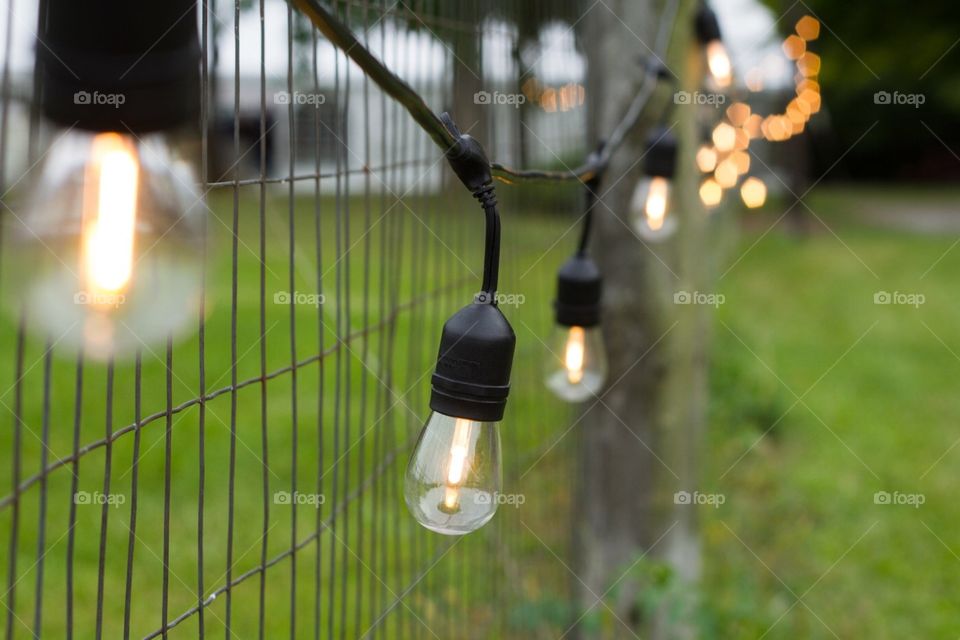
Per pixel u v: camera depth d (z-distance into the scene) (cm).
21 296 72
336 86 150
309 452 424
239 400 477
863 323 834
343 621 168
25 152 70
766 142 1259
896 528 419
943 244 1298
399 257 190
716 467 460
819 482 462
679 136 294
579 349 190
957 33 1858
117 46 63
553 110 316
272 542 340
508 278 279
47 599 295
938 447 526
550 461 364
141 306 72
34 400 451
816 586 366
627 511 304
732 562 379
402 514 332
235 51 117
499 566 276
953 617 349
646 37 287
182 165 71
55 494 367
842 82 1967
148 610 292
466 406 103
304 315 616
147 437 427
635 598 299
